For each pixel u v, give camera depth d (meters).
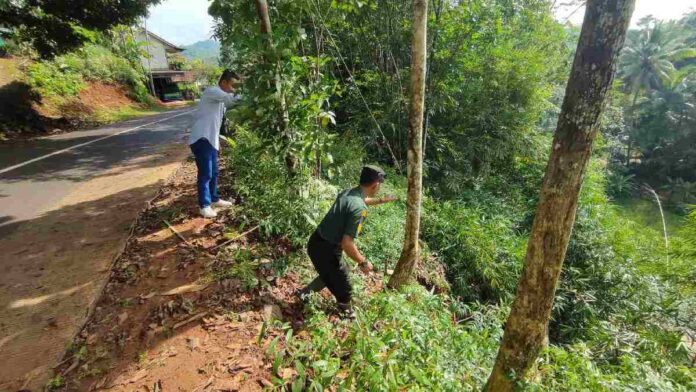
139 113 16.62
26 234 3.88
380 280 3.97
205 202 4.02
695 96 21.81
